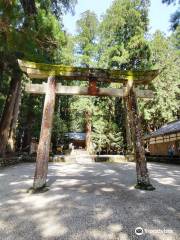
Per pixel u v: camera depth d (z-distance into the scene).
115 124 25.92
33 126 22.44
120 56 23.34
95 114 25.98
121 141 25.39
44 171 6.09
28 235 3.31
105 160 18.91
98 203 4.82
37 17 8.73
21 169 11.46
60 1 12.26
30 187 6.41
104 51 25.33
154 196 5.45
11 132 16.98
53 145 26.78
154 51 26.06
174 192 5.89
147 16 25.11
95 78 6.90
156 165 15.07
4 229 3.53
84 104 25.50
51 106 6.53
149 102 25.97
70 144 29.95
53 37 9.21
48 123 6.39
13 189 6.25
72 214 4.14
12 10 6.12
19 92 17.23
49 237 3.24
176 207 4.56
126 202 4.91
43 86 6.77
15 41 6.61
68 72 6.74
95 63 26.39
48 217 4.01
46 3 10.43
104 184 7.02
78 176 8.89
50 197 5.32
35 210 4.38
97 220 3.86
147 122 28.69
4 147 13.84
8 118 14.20
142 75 6.91
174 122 20.89
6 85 15.97
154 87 25.34
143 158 6.53
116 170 11.48
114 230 3.47
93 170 11.34
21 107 22.44
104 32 25.11
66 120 30.66
